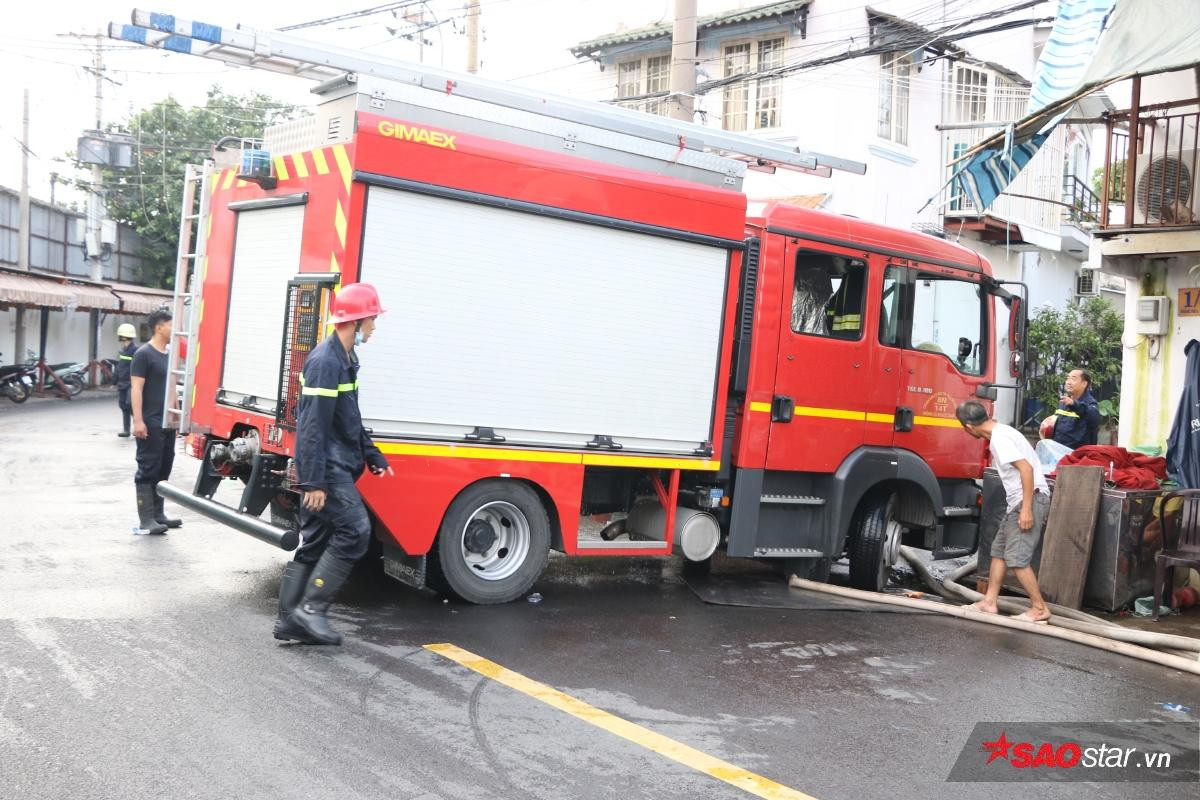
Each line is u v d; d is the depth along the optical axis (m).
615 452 7.16
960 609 7.66
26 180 26.88
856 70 17.84
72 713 4.38
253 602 6.43
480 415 6.58
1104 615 8.01
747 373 7.76
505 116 6.61
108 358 33.22
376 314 5.64
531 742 4.43
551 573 8.20
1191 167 9.80
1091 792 4.33
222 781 3.81
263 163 6.76
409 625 6.21
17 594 6.24
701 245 7.47
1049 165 20.34
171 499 7.07
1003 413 17.67
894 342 8.57
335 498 5.57
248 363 7.04
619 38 20.34
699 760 4.38
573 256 6.89
